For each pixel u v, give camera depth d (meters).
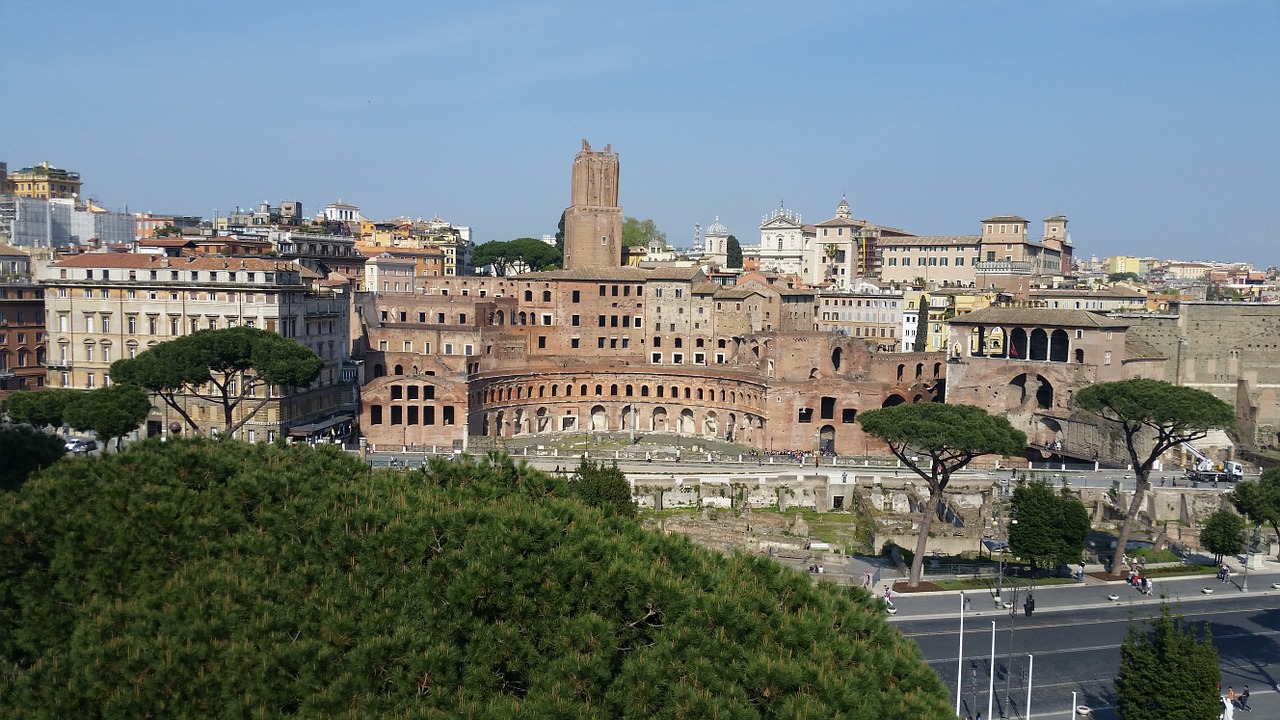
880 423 101.56
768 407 166.50
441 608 41.28
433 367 172.00
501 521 44.25
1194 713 60.84
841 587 47.22
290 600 42.12
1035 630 84.62
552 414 187.62
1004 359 170.38
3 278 181.00
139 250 194.50
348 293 172.25
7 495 49.31
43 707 37.22
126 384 113.44
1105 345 164.88
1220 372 181.25
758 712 37.56
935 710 39.03
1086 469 148.12
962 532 116.31
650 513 128.62
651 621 42.81
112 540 46.44
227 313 143.00
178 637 39.06
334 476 53.41
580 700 37.94
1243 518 119.62
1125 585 98.62
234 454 55.31
